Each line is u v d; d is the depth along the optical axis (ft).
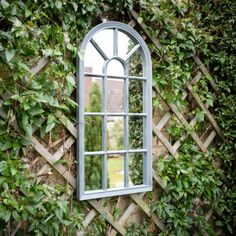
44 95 7.23
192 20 10.11
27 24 7.18
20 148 7.26
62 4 7.63
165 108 9.62
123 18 8.91
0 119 7.04
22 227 7.35
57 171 7.77
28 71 7.20
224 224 10.36
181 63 9.71
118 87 11.34
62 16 7.79
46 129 7.29
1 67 7.14
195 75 10.10
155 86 9.23
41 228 7.13
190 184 9.47
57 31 7.55
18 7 7.11
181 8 9.73
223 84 10.28
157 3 9.16
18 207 6.82
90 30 8.14
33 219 7.11
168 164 9.35
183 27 9.57
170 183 9.30
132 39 8.93
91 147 15.87
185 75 9.55
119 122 15.10
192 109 10.15
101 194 8.21
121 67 9.48
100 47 8.59
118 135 15.15
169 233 9.26
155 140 9.39
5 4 6.77
